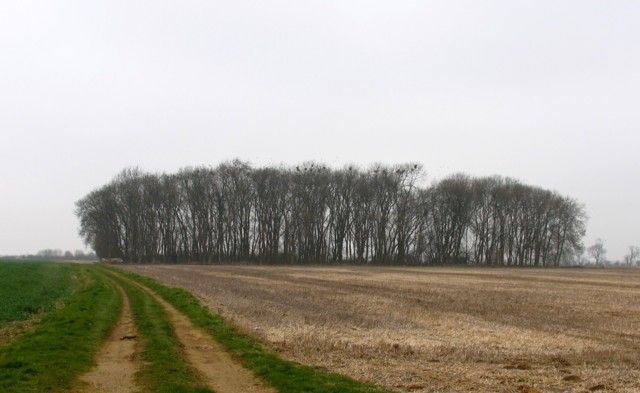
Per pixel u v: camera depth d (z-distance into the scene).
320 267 97.19
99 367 14.55
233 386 13.02
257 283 51.31
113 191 123.31
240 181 119.06
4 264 58.91
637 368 16.62
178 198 120.06
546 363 17.19
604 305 35.16
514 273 83.50
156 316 24.70
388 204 116.94
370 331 22.92
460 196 119.31
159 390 12.27
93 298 31.39
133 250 120.50
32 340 17.25
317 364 15.84
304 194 117.75
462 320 26.83
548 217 127.88
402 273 76.56
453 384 14.03
